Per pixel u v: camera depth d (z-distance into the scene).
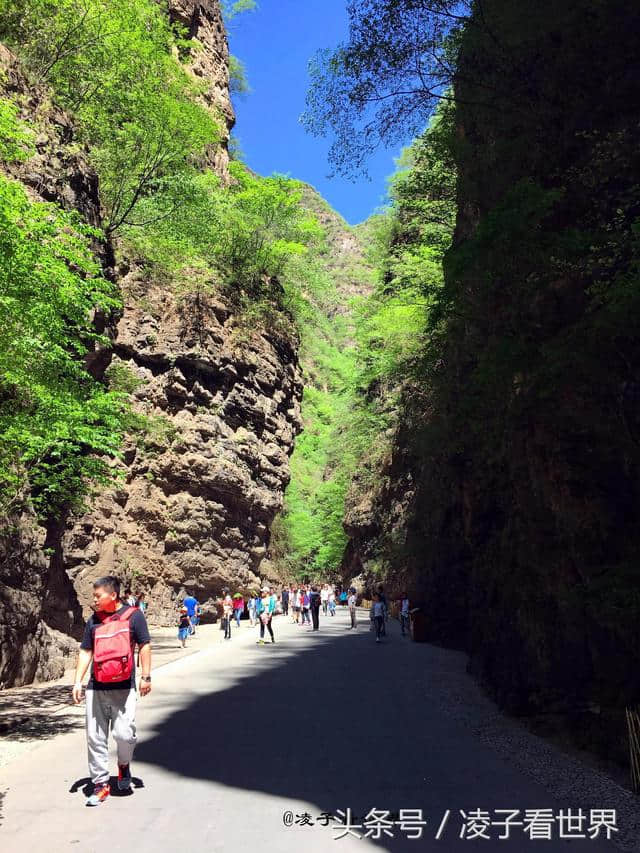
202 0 47.53
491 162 13.05
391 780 5.94
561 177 10.37
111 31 23.56
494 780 5.98
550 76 11.04
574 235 7.82
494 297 9.23
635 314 6.56
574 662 8.48
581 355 7.20
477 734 8.07
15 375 9.48
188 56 43.97
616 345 7.22
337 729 8.20
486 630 12.23
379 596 21.44
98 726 5.34
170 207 30.08
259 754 6.86
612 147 9.17
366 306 46.75
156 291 32.75
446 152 16.73
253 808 5.09
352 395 57.75
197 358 32.56
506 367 8.20
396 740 7.62
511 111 11.73
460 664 15.51
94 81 24.17
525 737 7.92
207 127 28.81
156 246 30.30
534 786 5.81
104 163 26.27
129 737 5.39
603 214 9.20
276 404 38.94
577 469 8.62
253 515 36.09
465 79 12.80
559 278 8.45
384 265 46.91
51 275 9.50
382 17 12.12
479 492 15.10
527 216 8.02
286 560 49.41
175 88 28.48
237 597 28.73
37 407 10.60
